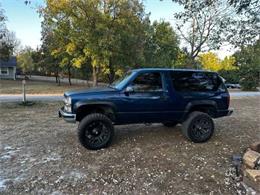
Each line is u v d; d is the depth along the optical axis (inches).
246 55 269.7
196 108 262.2
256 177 162.4
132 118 242.4
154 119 248.8
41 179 173.9
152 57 1190.3
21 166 195.0
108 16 902.4
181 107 252.4
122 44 928.9
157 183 170.4
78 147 239.1
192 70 258.4
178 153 224.1
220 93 264.8
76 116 230.7
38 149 233.9
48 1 898.1
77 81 1905.8
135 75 242.5
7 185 165.0
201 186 167.0
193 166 197.0
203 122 254.7
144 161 205.6
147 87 243.8
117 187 164.7
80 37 898.1
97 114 232.2
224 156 217.9
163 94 246.4
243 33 261.9
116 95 235.0
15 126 328.5
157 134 282.5
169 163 202.2
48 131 300.7
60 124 341.1
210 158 213.2
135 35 961.5
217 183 171.0
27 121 362.3
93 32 870.4
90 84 1588.3
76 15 905.5
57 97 719.1
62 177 177.3
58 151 228.4
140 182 171.5
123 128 308.5
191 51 695.1
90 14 879.1
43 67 1732.3
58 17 928.3
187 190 161.8
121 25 919.0
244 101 701.9
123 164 199.6
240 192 160.2
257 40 254.8
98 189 161.9
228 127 329.4
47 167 193.5
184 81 254.4
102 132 233.5
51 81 1859.0
